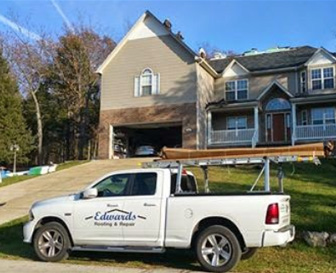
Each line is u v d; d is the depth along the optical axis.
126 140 34.00
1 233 11.90
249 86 33.66
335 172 19.16
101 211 8.50
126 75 32.59
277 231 7.32
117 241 8.30
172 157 8.77
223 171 19.41
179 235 7.88
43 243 8.85
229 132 31.28
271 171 19.39
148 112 31.48
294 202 12.35
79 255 9.31
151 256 9.12
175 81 31.17
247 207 7.50
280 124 31.97
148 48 32.28
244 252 8.20
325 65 31.11
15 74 44.50
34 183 21.47
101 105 32.94
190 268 8.00
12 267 8.20
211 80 34.00
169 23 32.84
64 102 46.50
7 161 41.31
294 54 34.66
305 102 30.31
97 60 45.84
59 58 45.22
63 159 51.62
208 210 7.73
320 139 29.11
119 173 8.74
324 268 7.73
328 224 9.96
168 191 8.23
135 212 8.23
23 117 44.88
